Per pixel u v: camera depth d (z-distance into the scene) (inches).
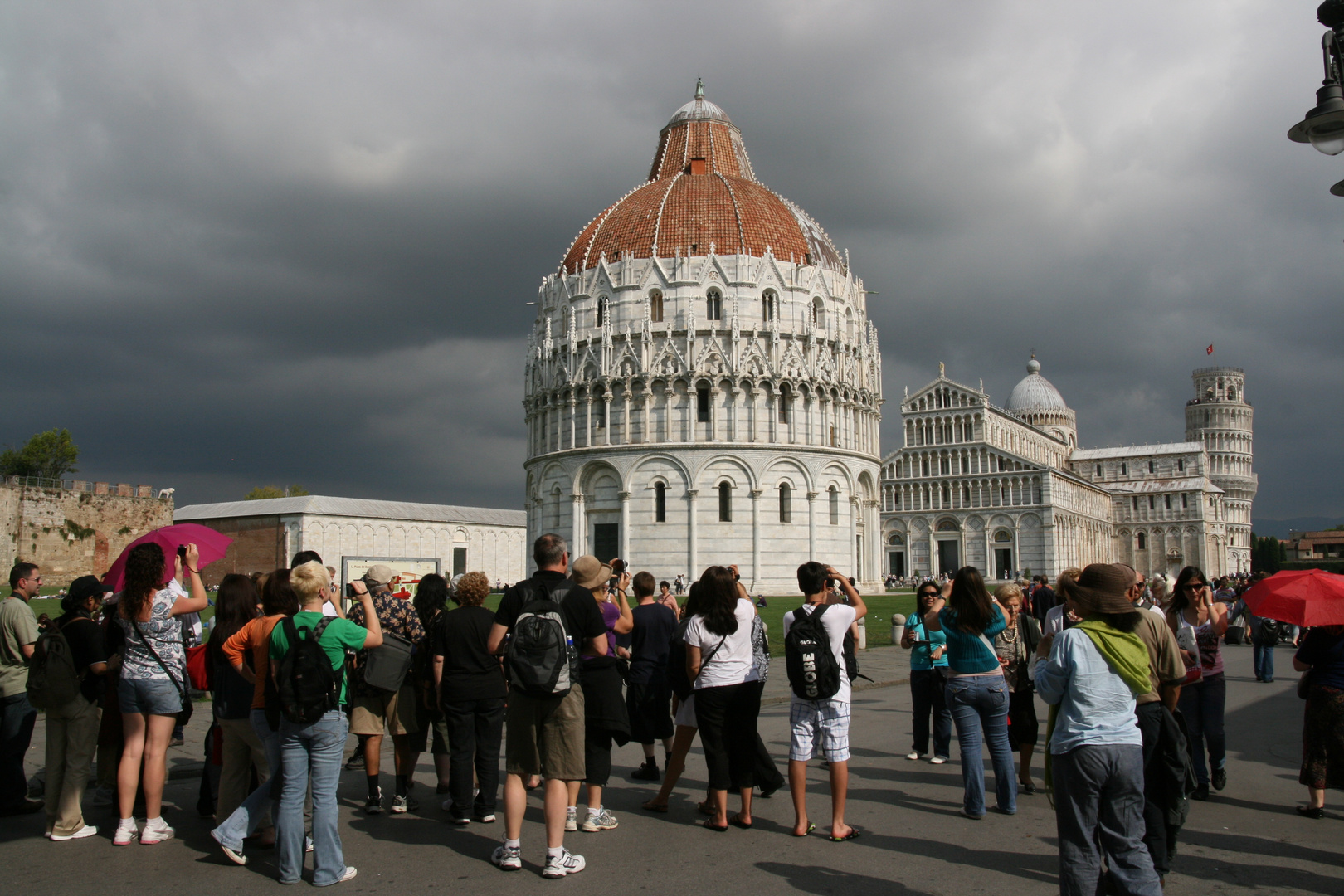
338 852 484.4
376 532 5442.9
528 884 475.5
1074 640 422.0
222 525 5408.5
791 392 3302.2
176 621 565.6
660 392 3284.9
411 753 629.9
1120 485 7701.8
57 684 548.7
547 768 494.6
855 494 3469.5
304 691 472.1
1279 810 631.8
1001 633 658.8
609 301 3363.7
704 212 3440.0
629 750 841.5
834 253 3690.9
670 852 527.2
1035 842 543.8
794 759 557.0
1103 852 456.8
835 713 552.4
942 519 6131.9
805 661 538.6
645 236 3408.0
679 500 3225.9
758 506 3221.0
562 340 3496.6
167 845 552.1
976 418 6107.3
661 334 3297.2
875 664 1492.4
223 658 541.3
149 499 4534.9
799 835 554.3
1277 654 1836.9
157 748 555.8
